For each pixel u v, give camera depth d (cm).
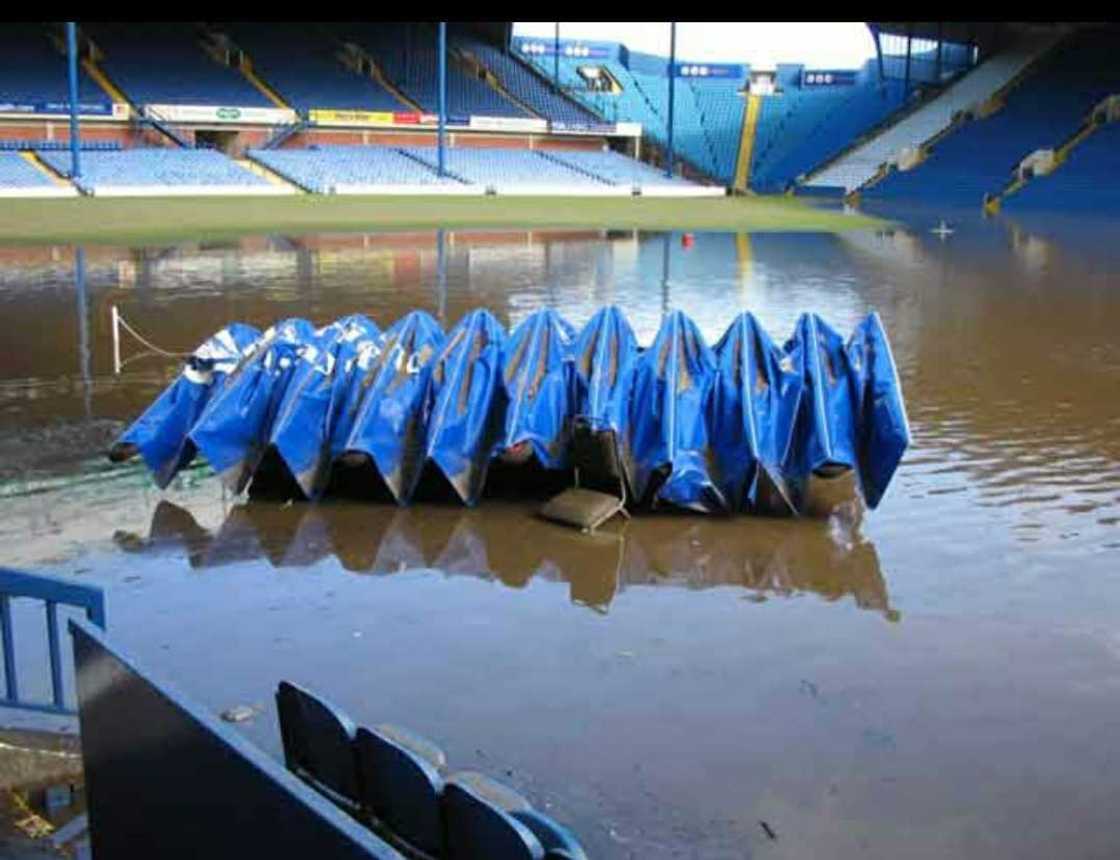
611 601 768
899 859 487
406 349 1055
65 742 499
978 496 993
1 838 448
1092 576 810
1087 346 1734
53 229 3198
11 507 933
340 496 985
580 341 1056
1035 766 559
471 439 981
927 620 736
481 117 5628
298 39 5919
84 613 633
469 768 554
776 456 973
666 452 945
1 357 1504
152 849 307
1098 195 5134
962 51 6831
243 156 4859
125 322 1786
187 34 5616
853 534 903
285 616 736
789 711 613
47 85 4759
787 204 5372
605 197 5288
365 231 3472
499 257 2902
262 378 1011
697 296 2264
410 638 704
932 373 1520
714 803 527
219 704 613
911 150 5978
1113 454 1120
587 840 498
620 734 588
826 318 1998
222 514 934
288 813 247
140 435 988
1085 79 6062
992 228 4169
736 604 764
